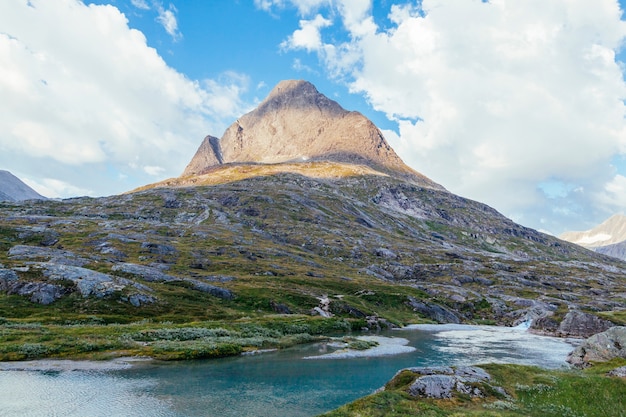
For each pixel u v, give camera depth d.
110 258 138.62
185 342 68.75
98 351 60.34
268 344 76.19
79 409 36.78
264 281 142.50
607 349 61.12
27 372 49.09
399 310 140.50
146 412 36.56
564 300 171.38
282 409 38.56
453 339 96.44
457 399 35.38
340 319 110.06
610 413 34.19
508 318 147.75
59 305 89.75
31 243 157.88
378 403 32.81
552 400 36.56
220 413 36.88
